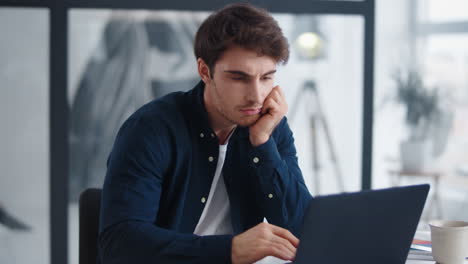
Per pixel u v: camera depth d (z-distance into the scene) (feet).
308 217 3.19
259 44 3.97
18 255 9.10
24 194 9.01
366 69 9.18
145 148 4.29
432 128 14.20
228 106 4.20
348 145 9.45
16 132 8.91
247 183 4.96
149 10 8.92
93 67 8.99
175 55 9.21
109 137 9.14
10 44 8.74
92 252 4.87
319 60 9.29
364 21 9.09
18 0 8.66
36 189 9.04
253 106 4.17
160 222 4.77
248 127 4.86
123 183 4.10
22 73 8.81
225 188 4.99
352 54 9.32
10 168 8.95
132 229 3.85
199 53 4.36
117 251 3.84
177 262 3.72
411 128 14.39
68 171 9.06
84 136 9.07
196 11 8.93
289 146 5.33
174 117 4.61
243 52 4.00
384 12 14.38
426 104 13.79
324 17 9.20
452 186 14.07
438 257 4.19
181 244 3.73
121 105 9.13
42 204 9.07
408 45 14.47
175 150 4.58
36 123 8.94
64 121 8.98
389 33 14.44
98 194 4.96
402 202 3.59
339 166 9.46
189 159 4.69
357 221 3.40
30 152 8.96
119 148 4.31
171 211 4.73
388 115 14.48
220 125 4.81
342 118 9.40
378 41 14.42
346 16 9.20
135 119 4.49
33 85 8.86
